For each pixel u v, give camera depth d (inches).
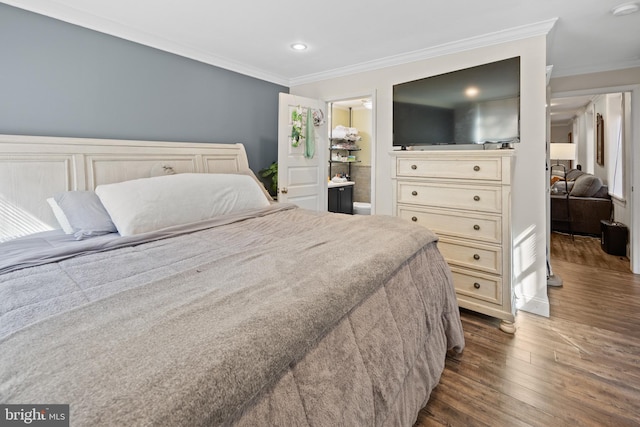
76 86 91.4
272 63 133.7
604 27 99.7
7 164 75.3
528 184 102.1
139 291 36.2
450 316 68.4
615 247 160.2
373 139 137.1
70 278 42.5
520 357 78.7
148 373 22.3
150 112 108.0
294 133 142.5
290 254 50.4
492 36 104.0
